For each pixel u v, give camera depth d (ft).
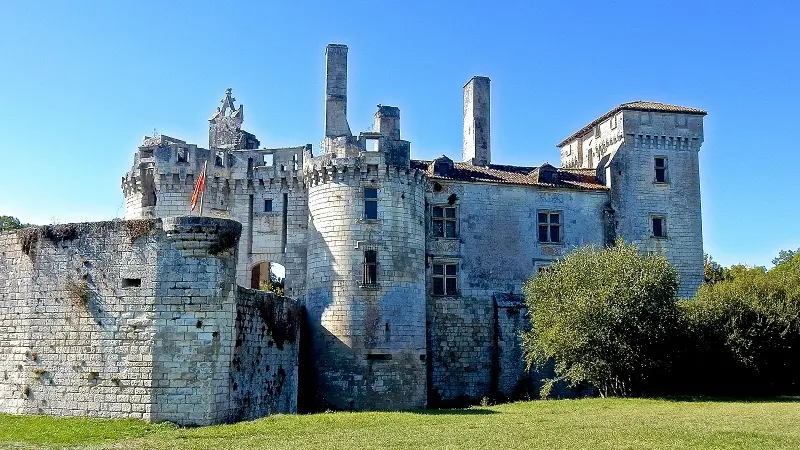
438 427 87.86
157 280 94.84
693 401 122.62
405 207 137.69
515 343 150.20
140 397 92.89
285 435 80.79
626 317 126.11
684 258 164.66
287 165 145.69
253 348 105.19
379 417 97.91
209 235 94.94
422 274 139.54
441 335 149.38
